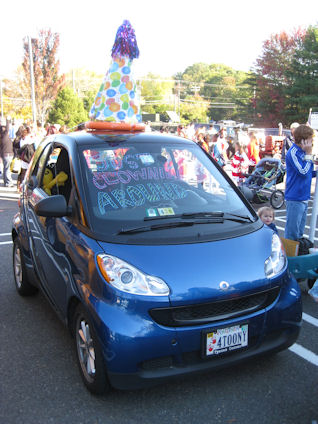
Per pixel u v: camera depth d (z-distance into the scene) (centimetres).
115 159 358
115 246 287
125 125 412
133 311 265
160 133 418
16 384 312
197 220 319
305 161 518
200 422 271
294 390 302
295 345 367
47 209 319
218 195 360
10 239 713
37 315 428
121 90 439
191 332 268
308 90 4578
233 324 278
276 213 1005
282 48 4972
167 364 271
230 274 282
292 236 547
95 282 279
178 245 292
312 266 461
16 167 1129
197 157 389
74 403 290
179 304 267
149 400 292
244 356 286
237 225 326
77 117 4319
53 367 334
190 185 360
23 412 282
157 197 338
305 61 4572
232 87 11706
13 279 530
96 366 278
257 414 277
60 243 335
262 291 290
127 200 329
